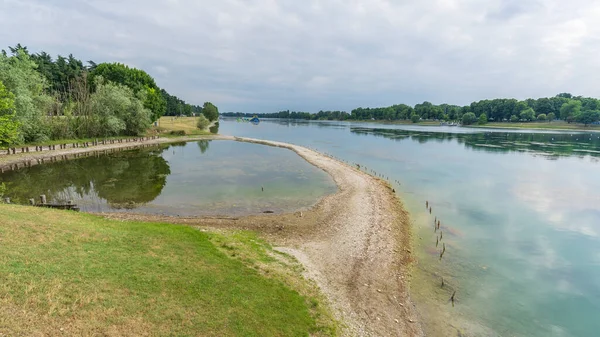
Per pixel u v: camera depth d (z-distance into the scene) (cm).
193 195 3156
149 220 2273
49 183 3562
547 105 16725
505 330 1325
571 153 6356
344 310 1343
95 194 3150
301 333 1113
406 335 1255
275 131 13800
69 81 8931
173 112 17150
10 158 4406
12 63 5069
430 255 1945
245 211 2672
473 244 2125
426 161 5409
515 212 2784
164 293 1142
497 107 17612
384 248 1967
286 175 4206
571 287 1659
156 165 4816
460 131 13475
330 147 7531
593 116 13862
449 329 1313
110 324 930
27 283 1021
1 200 2648
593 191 3478
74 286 1066
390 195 3209
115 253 1370
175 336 944
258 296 1263
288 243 1973
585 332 1334
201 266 1409
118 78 7988
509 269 1816
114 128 6650
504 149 7044
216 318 1067
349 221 2403
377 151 6762
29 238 1348
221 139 9075
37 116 5200
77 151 5391
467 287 1620
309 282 1505
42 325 859
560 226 2488
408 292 1552
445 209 2828
